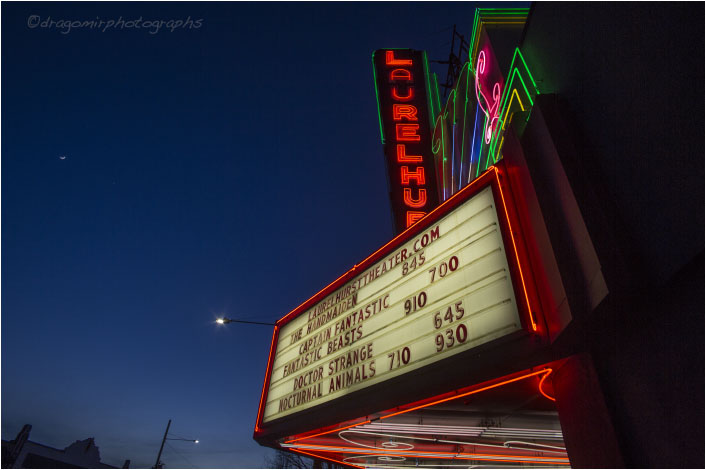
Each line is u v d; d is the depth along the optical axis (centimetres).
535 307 470
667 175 336
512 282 490
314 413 736
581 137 470
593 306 382
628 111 391
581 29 479
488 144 789
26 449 4506
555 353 449
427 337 577
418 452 948
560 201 458
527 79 614
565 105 508
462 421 728
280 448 920
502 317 487
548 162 490
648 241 357
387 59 1352
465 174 941
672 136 333
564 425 489
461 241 596
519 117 581
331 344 777
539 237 491
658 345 358
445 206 652
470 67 931
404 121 1227
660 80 350
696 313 318
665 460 341
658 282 341
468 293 546
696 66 311
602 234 388
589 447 430
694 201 306
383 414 626
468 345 509
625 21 400
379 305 701
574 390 466
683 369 328
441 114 1165
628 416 391
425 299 612
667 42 343
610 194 413
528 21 618
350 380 682
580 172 438
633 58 386
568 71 507
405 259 692
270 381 927
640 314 383
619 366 410
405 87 1291
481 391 567
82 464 4928
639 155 373
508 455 967
